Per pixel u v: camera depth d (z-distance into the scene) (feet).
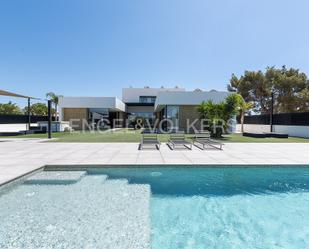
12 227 11.76
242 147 36.06
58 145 37.19
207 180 20.58
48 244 10.36
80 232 11.41
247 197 17.12
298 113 61.62
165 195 17.21
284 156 27.22
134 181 19.85
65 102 85.71
